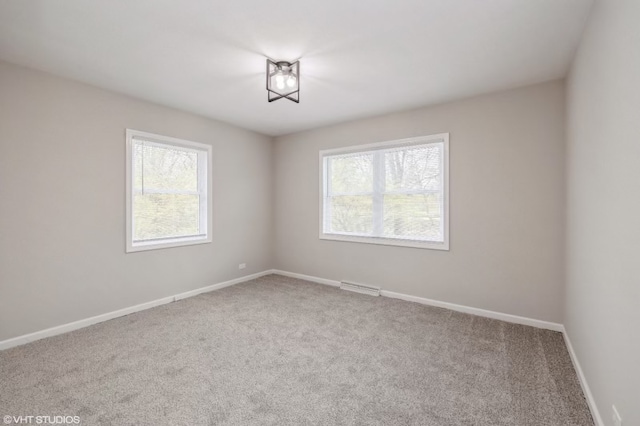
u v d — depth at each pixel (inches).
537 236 114.2
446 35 82.8
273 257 202.4
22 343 98.9
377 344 99.9
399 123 147.9
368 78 110.4
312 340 102.7
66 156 109.3
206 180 158.7
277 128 180.5
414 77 109.6
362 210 163.6
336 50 91.0
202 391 74.4
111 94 121.4
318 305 138.4
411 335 106.8
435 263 137.9
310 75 108.0
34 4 68.9
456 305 132.2
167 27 78.9
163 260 140.3
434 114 137.5
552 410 67.9
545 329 111.9
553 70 103.4
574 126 91.5
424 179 143.3
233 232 174.2
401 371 83.7
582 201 80.7
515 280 118.6
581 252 81.4
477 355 92.4
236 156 175.3
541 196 113.3
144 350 95.1
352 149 163.9
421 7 70.9
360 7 70.8
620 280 52.5
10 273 97.3
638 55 45.3
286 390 75.0
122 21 76.1
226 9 71.4
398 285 149.5
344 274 168.9
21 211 99.3
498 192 121.8
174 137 143.4
